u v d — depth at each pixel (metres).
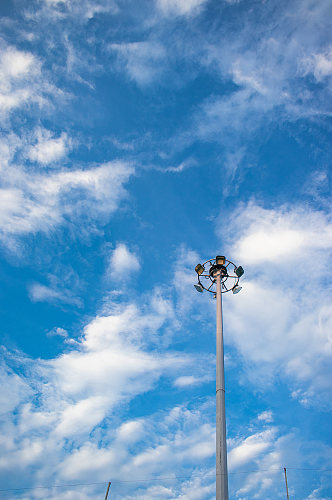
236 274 19.11
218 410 13.37
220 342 15.45
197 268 19.41
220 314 16.64
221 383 14.07
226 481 11.70
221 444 12.46
